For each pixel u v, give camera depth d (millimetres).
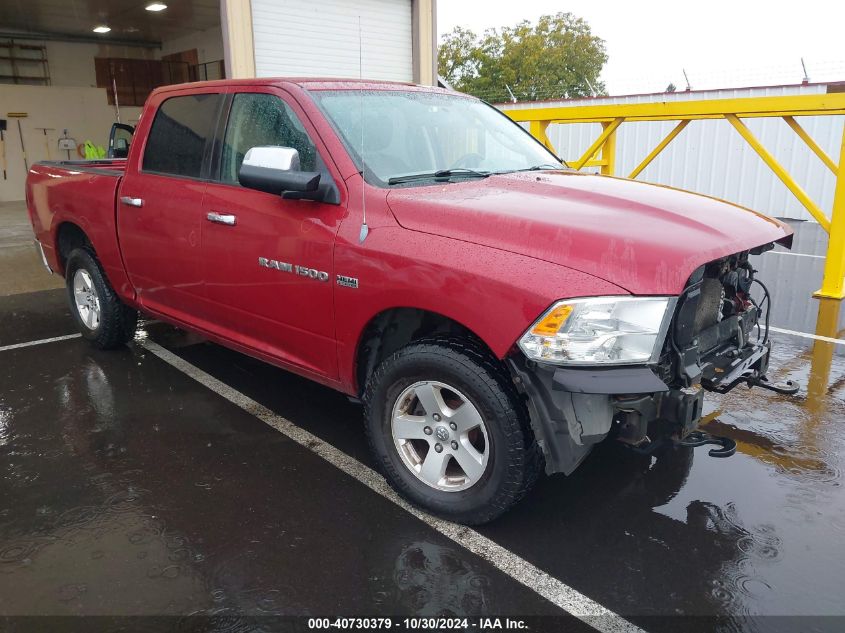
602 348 2369
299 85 3439
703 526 2881
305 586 2512
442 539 2799
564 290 2383
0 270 8266
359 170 3111
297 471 3361
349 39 11094
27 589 2486
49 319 6070
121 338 5047
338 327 3090
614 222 2645
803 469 3369
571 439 2500
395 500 3100
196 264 3822
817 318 6113
